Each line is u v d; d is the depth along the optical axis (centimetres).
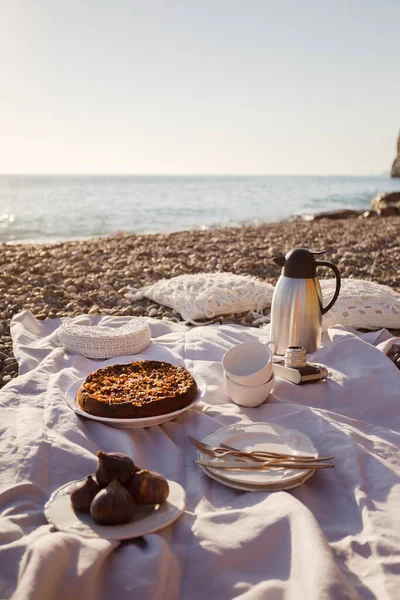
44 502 185
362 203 3903
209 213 2797
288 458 194
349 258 773
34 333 419
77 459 204
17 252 883
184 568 155
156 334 412
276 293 325
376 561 157
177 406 231
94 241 1061
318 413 241
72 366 315
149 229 1948
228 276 509
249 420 244
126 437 215
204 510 179
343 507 188
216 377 289
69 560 144
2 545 152
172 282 512
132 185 8225
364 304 414
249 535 160
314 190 6506
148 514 165
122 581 145
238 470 192
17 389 276
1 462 197
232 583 149
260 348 271
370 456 208
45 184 8588
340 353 305
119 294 564
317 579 137
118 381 247
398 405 270
